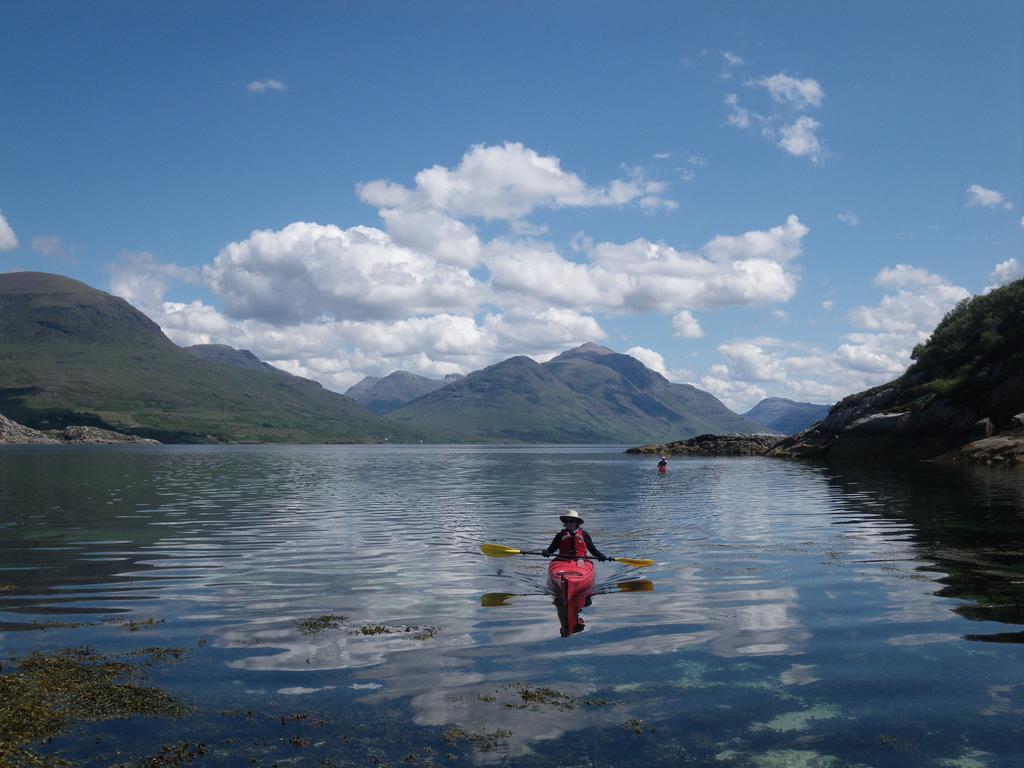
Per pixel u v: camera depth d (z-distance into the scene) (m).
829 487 35.53
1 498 30.61
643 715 6.67
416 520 23.19
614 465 77.94
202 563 14.87
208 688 7.40
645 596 11.59
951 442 59.84
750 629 9.52
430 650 8.70
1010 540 16.72
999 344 63.19
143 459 90.50
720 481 43.50
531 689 7.37
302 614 10.48
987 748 5.95
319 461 96.06
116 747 6.04
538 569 14.30
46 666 8.05
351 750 5.99
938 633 9.14
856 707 6.81
